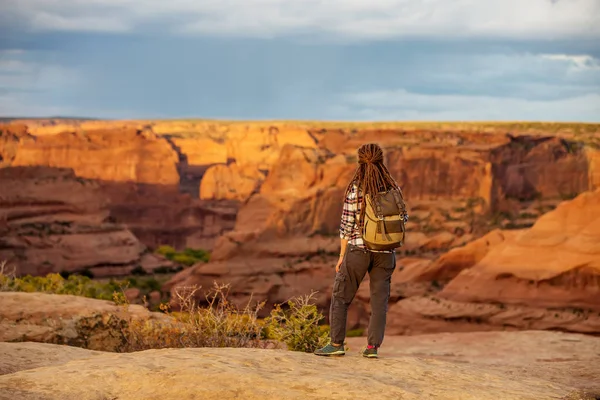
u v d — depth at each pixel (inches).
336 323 299.4
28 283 808.9
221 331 430.0
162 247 4498.0
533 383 283.9
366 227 287.7
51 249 3464.6
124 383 249.1
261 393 245.6
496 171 3986.2
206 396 242.2
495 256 1822.1
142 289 2935.5
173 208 5167.3
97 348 466.6
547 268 1706.4
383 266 294.8
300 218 2837.1
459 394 255.9
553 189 4217.5
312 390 250.7
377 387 255.3
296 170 3152.1
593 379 387.9
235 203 5610.2
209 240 5098.4
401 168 3850.9
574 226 1753.2
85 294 833.5
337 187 2989.7
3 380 246.2
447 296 1823.3
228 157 7657.5
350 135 5413.4
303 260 2677.2
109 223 3828.7
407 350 713.6
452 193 3823.8
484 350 678.5
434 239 3213.6
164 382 249.3
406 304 1860.2
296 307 403.2
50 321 466.0
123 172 5610.2
